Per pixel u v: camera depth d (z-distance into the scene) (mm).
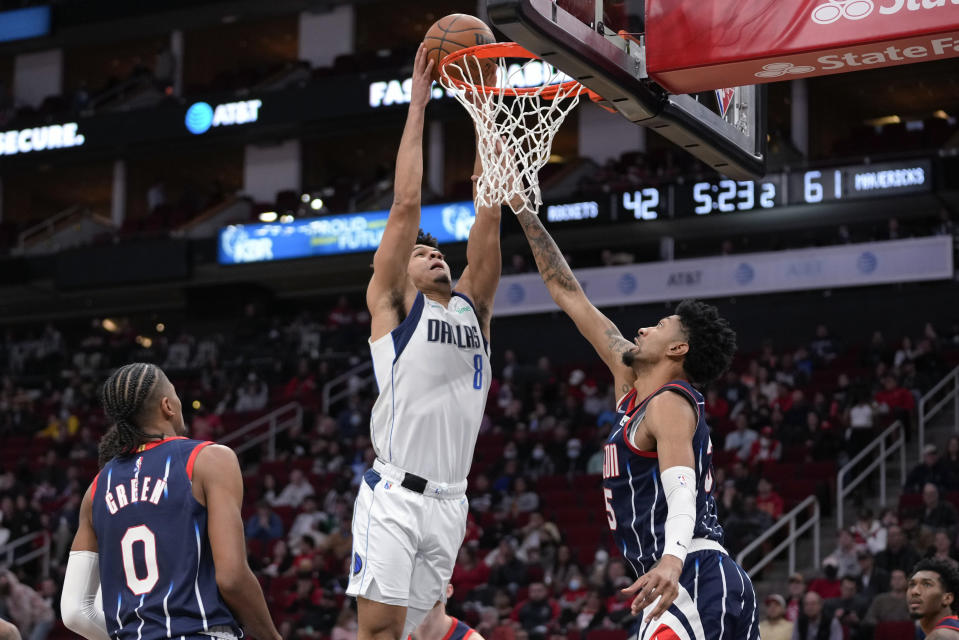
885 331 18469
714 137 4770
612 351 4023
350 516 15062
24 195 29016
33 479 18312
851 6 4070
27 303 26000
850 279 18359
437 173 24141
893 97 23594
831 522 13242
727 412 15773
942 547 10250
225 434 19547
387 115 22016
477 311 4039
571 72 4121
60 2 26203
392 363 3768
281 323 22500
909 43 4062
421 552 3783
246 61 28516
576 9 4043
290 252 22125
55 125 24203
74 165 27312
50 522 16047
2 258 24156
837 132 24062
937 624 4547
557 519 14320
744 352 18625
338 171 27016
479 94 4266
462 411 3840
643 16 4375
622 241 21312
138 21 26000
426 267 3879
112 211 29750
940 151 18016
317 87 22312
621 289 19766
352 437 18172
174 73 25906
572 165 22141
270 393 20719
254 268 22906
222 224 24266
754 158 5047
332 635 11039
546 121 4352
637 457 3510
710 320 3633
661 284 19500
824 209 19031
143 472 3281
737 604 3455
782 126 23953
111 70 28859
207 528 3244
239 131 22844
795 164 20062
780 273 18781
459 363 3842
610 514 3639
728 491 12633
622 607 11148
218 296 24359
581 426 16688
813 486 13227
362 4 25500
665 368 3652
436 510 3770
